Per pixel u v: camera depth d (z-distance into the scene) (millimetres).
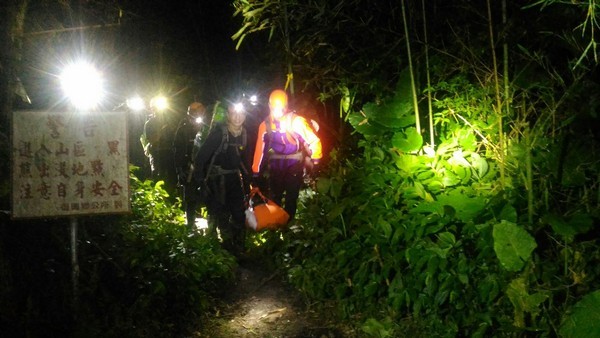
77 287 5227
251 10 7355
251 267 7613
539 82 4902
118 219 6746
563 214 4820
